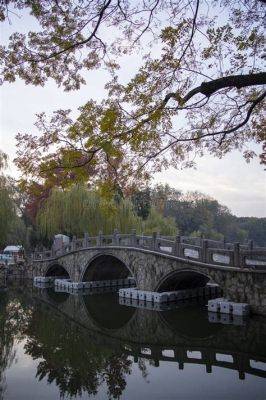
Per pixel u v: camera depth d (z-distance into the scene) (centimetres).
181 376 1001
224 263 1722
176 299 2134
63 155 669
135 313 1884
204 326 1523
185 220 6488
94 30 646
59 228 3334
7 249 4216
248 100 813
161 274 2055
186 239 2208
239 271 1648
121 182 751
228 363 1098
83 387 946
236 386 917
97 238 2614
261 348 1223
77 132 657
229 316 1661
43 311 2025
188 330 1486
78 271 2867
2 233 3228
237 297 1667
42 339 1430
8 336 1471
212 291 2350
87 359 1178
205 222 6538
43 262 3381
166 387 924
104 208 873
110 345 1340
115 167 725
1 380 1005
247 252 1625
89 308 2088
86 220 3141
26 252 4238
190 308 1933
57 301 2352
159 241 2075
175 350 1258
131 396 871
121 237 2389
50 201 3189
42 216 3222
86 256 2762
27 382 988
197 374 1013
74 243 2927
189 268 1878
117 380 983
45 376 1034
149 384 950
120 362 1147
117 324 1683
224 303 1683
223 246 1986
